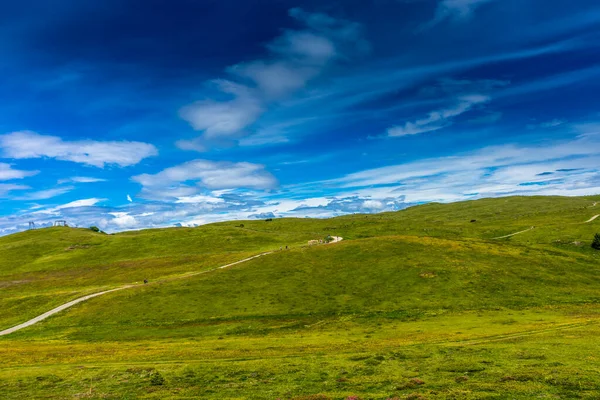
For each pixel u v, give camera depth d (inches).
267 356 1656.0
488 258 3545.8
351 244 4247.0
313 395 1096.8
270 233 7416.3
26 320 2938.0
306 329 2311.8
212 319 2637.8
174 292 3225.9
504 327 1995.6
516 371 1170.6
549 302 2573.8
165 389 1255.5
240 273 3644.2
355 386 1159.0
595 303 2519.7
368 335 2042.3
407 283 3036.4
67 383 1370.6
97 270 5354.3
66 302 3257.9
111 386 1316.4
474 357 1378.0
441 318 2348.7
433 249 3816.4
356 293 2935.5
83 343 2262.6
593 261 3543.3
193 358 1676.9
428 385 1113.4
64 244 7460.6
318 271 3518.7
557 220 6840.6
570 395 951.0
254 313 2689.5
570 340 1547.7
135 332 2461.9
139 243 7194.9
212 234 7455.7
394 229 7042.3
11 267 6195.9
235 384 1262.3
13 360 1792.6
